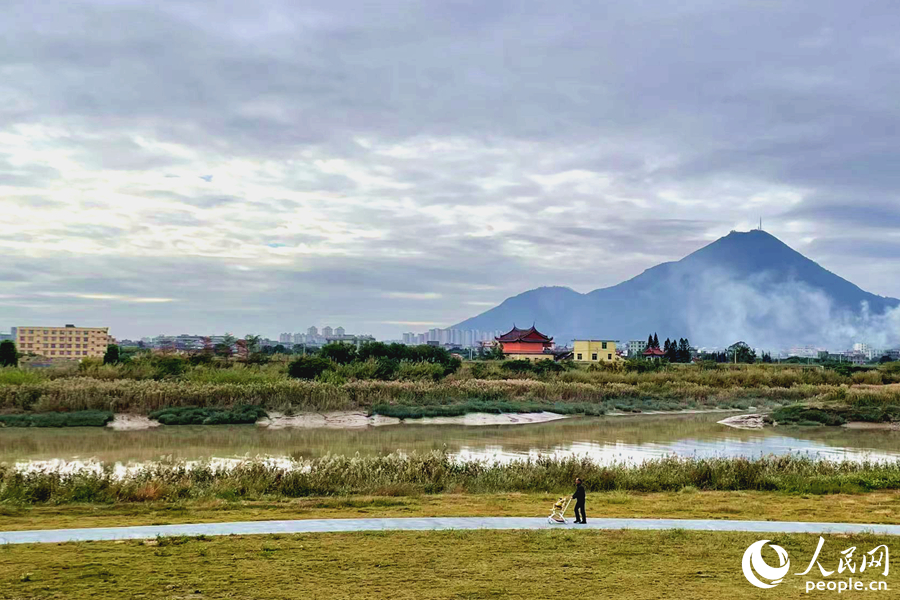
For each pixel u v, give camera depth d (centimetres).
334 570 1602
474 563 1672
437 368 8244
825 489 2872
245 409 5816
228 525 2036
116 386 5925
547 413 6844
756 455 4397
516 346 15188
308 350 15175
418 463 3050
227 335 11975
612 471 3036
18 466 3416
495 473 2988
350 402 6359
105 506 2325
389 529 2006
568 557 1734
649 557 1753
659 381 8831
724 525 2136
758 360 17950
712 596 1473
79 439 4622
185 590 1447
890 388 7781
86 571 1549
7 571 1543
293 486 2686
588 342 15088
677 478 3017
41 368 7762
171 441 4600
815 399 7406
